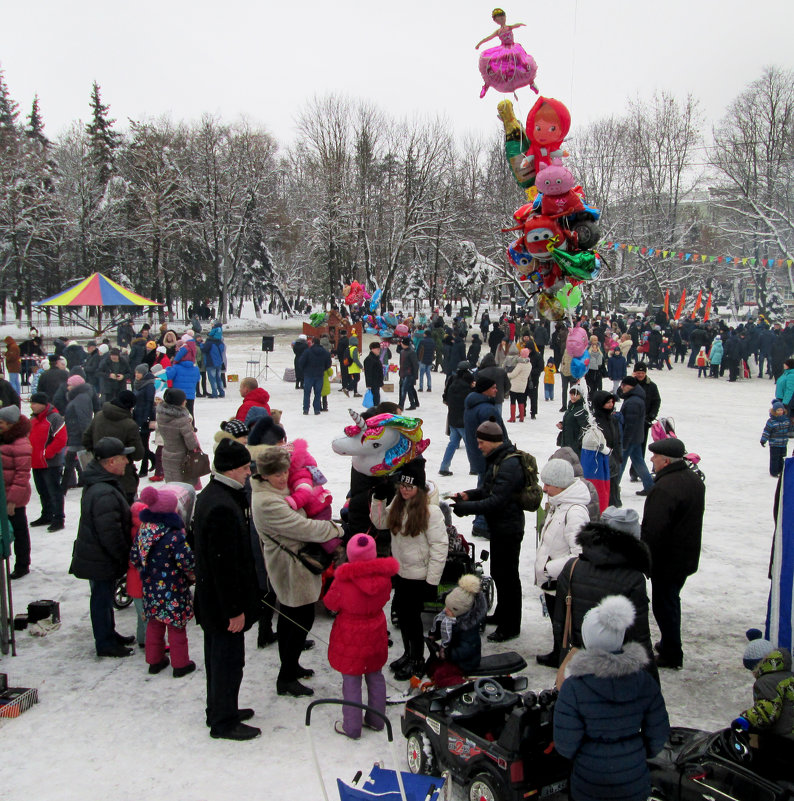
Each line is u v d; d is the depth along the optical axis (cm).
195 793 364
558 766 336
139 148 4312
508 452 536
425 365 1948
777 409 1045
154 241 4144
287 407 1659
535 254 568
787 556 407
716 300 5441
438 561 464
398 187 4650
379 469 552
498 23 553
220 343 1792
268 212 4906
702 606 606
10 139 4009
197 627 582
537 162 562
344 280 4616
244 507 426
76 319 4219
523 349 1452
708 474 1071
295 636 464
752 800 312
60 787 369
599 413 798
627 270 4466
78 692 471
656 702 285
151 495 479
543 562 477
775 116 4097
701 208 5356
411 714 390
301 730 427
